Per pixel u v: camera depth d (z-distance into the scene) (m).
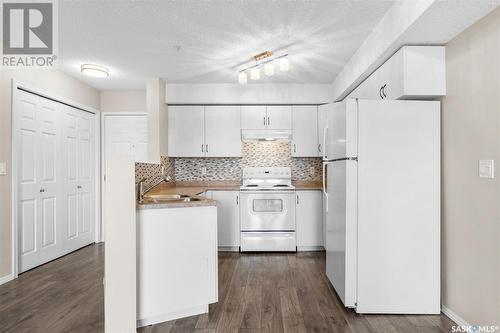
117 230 1.97
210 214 2.30
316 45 2.88
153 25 2.49
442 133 2.33
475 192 1.98
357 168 2.29
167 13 2.30
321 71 3.65
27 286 2.81
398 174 2.29
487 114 1.88
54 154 3.68
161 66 3.47
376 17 2.37
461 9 1.79
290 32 2.61
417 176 2.29
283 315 2.25
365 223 2.29
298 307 2.38
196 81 4.05
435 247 2.27
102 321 2.17
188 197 2.79
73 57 3.20
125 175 1.99
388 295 2.28
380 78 2.68
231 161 4.60
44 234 3.50
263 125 4.29
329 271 2.82
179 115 4.27
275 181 4.39
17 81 3.05
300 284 2.85
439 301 2.27
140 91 4.62
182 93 4.15
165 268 2.15
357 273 2.28
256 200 4.00
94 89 4.45
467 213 2.06
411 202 2.28
